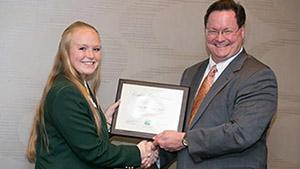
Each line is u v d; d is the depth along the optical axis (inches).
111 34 106.0
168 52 107.7
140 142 93.0
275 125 110.3
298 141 110.5
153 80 107.4
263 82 80.0
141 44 107.0
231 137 76.9
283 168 110.3
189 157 82.0
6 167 104.4
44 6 104.0
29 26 103.8
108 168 83.1
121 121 90.7
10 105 104.1
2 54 103.3
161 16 107.3
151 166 93.5
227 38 82.9
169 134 83.1
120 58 106.4
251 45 109.3
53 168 77.5
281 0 109.8
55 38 104.3
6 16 103.2
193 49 108.0
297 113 110.2
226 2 84.1
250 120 77.2
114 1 105.8
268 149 110.3
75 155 78.4
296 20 110.3
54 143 78.3
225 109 80.7
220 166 80.4
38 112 83.4
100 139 79.7
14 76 104.0
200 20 108.0
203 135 79.1
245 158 80.7
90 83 90.6
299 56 110.4
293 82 110.3
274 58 109.9
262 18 109.4
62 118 76.0
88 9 105.1
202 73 90.9
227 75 82.8
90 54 81.1
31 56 104.1
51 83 81.0
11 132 104.3
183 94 90.1
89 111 78.7
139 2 106.6
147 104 90.9
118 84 96.4
